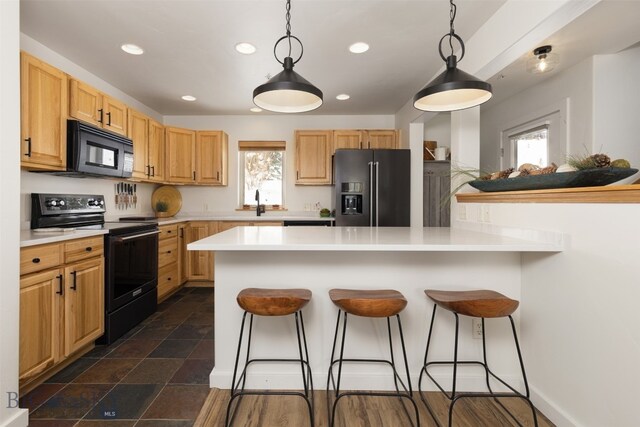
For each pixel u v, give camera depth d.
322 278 1.86
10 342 1.49
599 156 1.45
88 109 2.58
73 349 2.05
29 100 2.02
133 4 2.04
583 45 2.26
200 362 2.15
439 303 1.50
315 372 1.87
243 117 4.62
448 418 1.60
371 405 1.73
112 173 2.82
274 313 1.45
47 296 1.85
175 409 1.67
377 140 4.29
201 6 2.07
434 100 1.85
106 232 2.38
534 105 3.14
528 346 1.79
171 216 4.43
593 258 1.36
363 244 1.52
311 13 2.14
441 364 1.87
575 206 1.45
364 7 2.07
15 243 1.51
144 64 2.93
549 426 1.55
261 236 1.86
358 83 3.38
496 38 2.09
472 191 2.52
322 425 1.56
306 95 1.85
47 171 2.41
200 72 3.11
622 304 1.24
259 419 1.61
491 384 1.84
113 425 1.54
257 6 2.07
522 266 1.84
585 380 1.40
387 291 1.70
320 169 4.32
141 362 2.15
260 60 2.85
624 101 2.43
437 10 2.10
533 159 3.23
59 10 2.10
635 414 1.19
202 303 3.44
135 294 2.77
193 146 4.22
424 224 4.14
